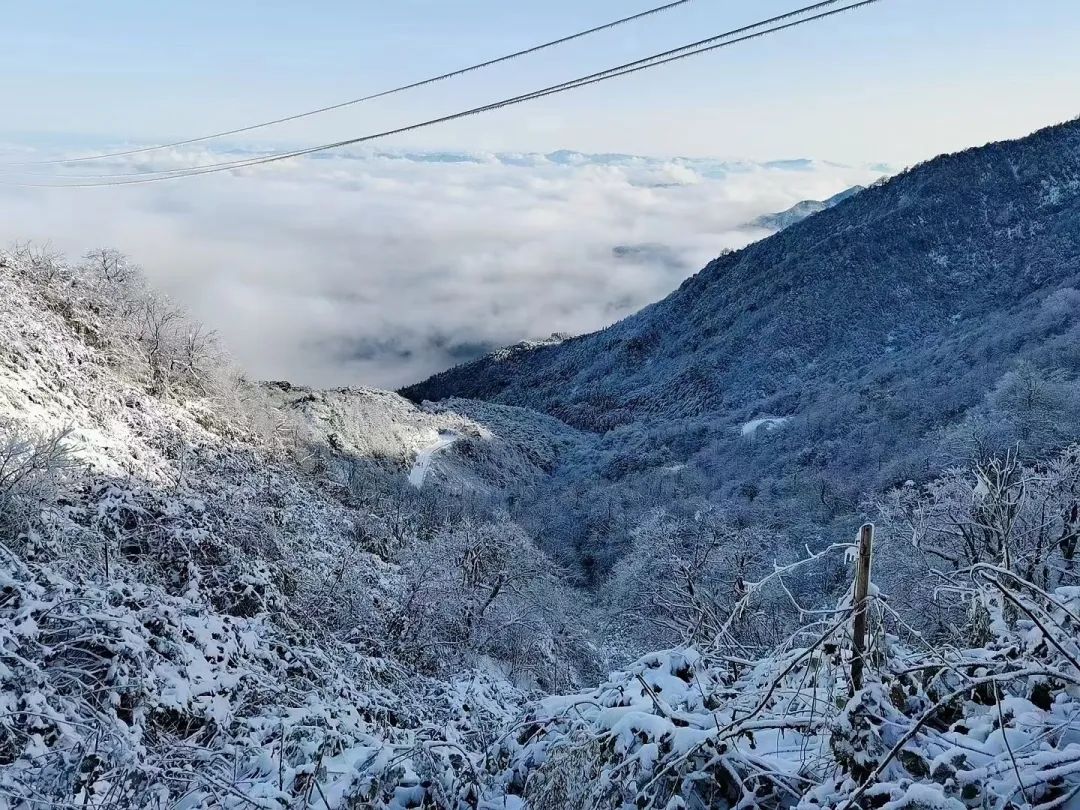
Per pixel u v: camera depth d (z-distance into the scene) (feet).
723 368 466.70
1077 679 11.86
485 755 20.49
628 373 576.20
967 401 179.52
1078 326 189.57
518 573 99.86
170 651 35.24
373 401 358.43
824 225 632.38
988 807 11.39
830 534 124.06
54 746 22.76
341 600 71.56
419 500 212.84
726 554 86.63
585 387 572.92
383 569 103.14
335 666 48.21
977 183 564.71
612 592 118.93
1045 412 111.45
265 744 27.89
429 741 19.10
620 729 15.37
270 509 92.07
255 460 133.28
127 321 143.13
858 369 363.35
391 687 53.11
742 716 15.30
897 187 612.29
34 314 114.42
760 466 221.87
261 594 54.70
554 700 20.36
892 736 12.98
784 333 466.70
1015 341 218.79
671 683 18.54
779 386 420.77
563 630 104.17
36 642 28.96
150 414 113.19
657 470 249.55
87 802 19.71
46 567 39.60
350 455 261.65
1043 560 43.70
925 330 446.60
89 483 57.52
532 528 197.57
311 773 18.58
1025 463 99.66
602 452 358.84
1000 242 509.76
